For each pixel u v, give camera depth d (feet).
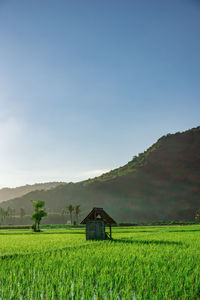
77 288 36.37
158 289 36.78
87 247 80.48
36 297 34.99
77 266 50.78
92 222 118.52
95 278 42.75
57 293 35.99
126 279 41.22
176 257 58.13
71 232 194.08
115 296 34.17
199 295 35.73
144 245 82.28
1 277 43.27
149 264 50.47
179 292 35.70
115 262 53.98
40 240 114.73
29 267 51.26
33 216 242.17
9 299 34.06
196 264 51.19
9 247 84.94
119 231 177.78
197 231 163.43
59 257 61.05
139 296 34.37
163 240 99.30
